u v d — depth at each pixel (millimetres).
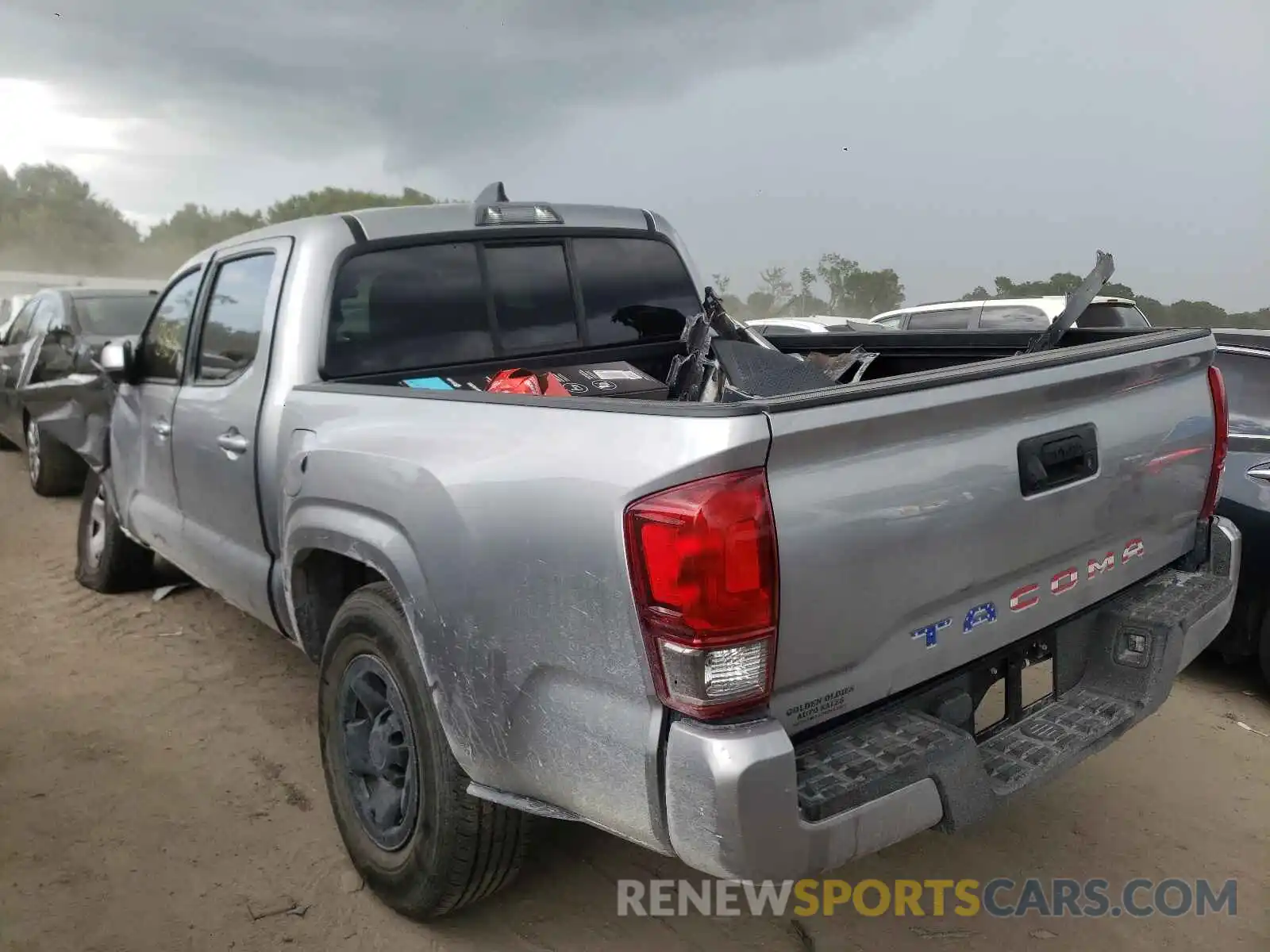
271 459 3113
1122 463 2490
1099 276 3061
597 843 3057
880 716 2070
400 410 2520
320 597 3041
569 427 1989
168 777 3402
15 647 4551
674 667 1752
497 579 2096
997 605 2242
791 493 1777
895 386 1900
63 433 5133
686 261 4109
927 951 2559
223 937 2592
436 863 2418
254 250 3514
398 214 3379
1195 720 3916
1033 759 2256
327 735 2830
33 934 2584
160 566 5699
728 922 2676
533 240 3627
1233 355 4293
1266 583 3982
